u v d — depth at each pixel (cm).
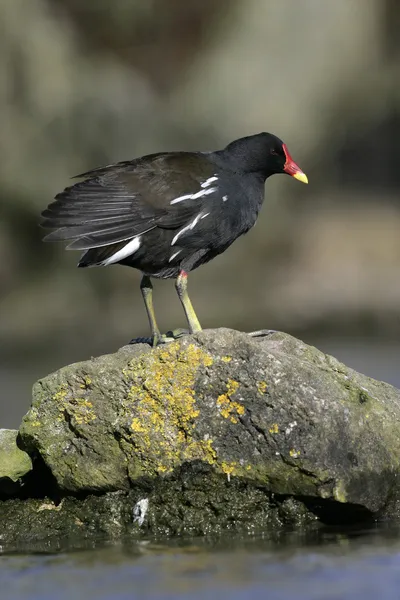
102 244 1145
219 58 3888
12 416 1788
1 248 3291
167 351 1034
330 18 4050
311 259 3609
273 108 3828
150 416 1030
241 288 3331
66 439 1059
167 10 3922
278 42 3959
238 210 1227
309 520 1041
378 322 2888
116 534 1044
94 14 3838
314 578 880
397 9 4403
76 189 1166
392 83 4309
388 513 1066
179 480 1039
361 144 4381
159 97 3841
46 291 3209
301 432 1005
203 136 3628
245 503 1034
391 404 1096
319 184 4231
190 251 1204
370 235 3794
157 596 841
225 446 1021
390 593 838
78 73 3575
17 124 3372
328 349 2530
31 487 1119
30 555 984
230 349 1023
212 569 909
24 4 3466
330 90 4072
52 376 1067
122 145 3453
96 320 2978
